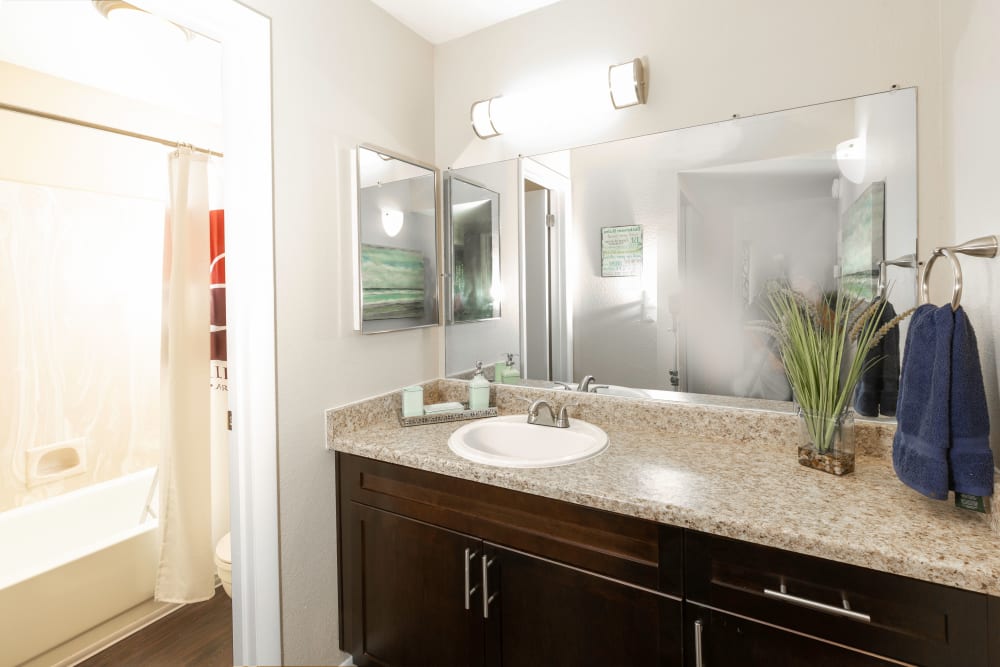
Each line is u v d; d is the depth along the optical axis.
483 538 1.33
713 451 1.43
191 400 2.12
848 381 1.19
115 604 1.91
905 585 0.86
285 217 1.43
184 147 2.17
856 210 1.34
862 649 0.89
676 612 1.07
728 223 1.52
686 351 1.61
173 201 2.14
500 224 1.93
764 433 1.46
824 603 0.92
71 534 2.20
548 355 1.86
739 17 1.49
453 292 2.07
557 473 1.26
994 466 0.91
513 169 1.89
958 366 0.90
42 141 2.07
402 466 1.47
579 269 1.78
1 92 1.95
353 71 1.67
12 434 2.09
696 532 1.04
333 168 1.59
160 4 1.17
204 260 2.19
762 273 1.48
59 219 2.19
